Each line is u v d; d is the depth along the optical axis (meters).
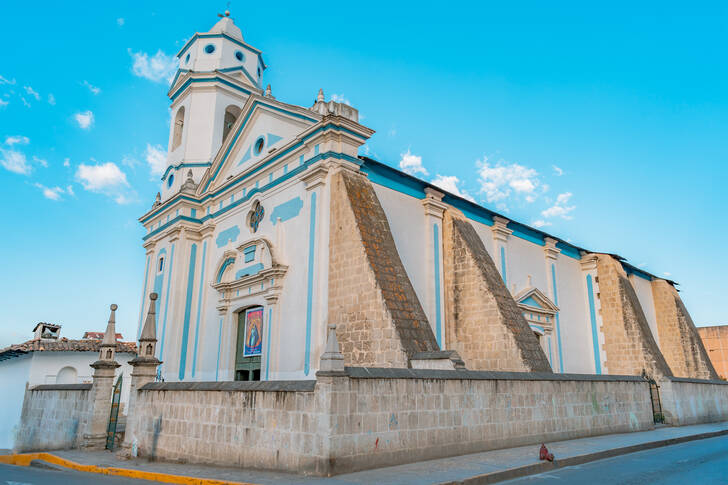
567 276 27.48
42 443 17.67
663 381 19.52
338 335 15.20
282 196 18.86
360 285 14.91
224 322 20.23
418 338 13.99
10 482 9.62
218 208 22.72
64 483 9.50
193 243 23.20
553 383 13.98
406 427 10.12
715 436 16.75
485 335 18.20
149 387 13.15
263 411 10.16
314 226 16.84
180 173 25.67
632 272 30.92
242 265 20.12
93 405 15.23
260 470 9.89
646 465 10.48
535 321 24.09
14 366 24.62
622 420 16.14
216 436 10.99
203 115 26.31
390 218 18.44
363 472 9.04
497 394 12.28
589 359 27.02
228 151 22.77
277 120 20.39
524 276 24.42
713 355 38.12
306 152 18.11
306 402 9.40
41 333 23.98
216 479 9.05
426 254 19.41
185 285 22.39
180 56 28.66
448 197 20.94
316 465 8.93
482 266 19.09
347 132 17.25
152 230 25.72
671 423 18.97
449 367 12.17
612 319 26.83
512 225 24.45
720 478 8.79
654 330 31.91
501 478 9.00
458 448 10.99
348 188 16.28
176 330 21.61
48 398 18.02
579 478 9.00
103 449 14.91
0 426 23.28
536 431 13.05
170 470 10.37
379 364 13.83
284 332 17.22
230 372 19.38
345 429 9.12
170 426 12.18
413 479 8.45
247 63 28.17
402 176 19.14
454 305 19.36
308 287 16.50
